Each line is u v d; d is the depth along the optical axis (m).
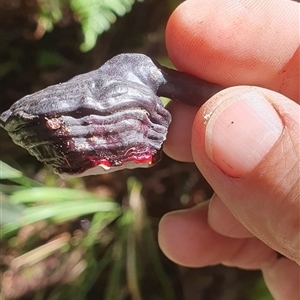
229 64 0.08
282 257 0.10
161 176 0.13
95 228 0.12
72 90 0.06
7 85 0.13
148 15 0.12
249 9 0.08
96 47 0.12
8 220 0.11
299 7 0.08
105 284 0.13
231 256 0.10
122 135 0.06
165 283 0.13
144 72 0.07
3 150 0.12
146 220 0.12
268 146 0.06
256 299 0.13
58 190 0.11
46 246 0.13
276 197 0.06
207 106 0.06
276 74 0.08
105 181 0.13
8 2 0.12
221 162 0.06
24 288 0.13
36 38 0.12
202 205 0.10
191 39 0.08
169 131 0.08
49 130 0.06
